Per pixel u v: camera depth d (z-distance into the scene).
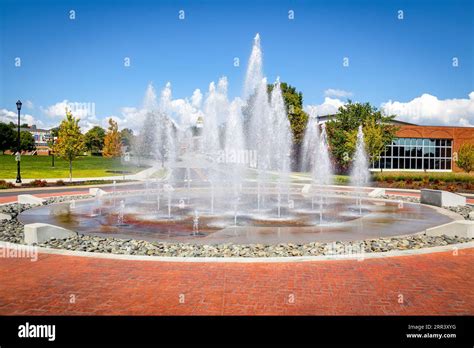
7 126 109.81
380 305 5.93
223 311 5.67
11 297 6.20
